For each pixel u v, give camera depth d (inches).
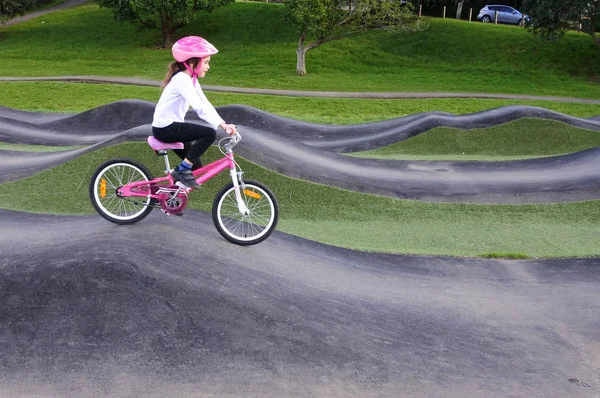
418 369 172.9
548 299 247.3
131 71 1354.6
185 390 149.6
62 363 156.7
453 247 320.5
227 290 189.6
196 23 1727.4
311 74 1409.9
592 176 403.9
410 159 518.6
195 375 155.2
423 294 245.9
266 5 1849.2
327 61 1503.4
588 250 313.4
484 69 1489.9
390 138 591.8
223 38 1656.0
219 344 166.9
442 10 1975.9
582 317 227.0
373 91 1224.8
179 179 203.0
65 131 650.2
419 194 385.7
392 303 225.9
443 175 434.6
